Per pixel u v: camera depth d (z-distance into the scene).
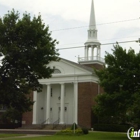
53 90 62.50
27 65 30.42
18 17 30.86
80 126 54.97
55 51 31.84
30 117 60.16
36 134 43.03
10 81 30.22
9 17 30.41
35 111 59.94
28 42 30.45
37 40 30.45
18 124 60.81
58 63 59.53
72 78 57.75
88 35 66.19
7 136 35.62
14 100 30.53
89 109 55.09
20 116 60.94
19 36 29.81
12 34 30.05
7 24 30.19
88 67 62.69
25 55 29.66
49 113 59.16
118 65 34.94
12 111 57.25
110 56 35.50
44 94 63.22
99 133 41.78
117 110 33.94
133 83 34.06
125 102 32.91
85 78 56.62
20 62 29.73
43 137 34.19
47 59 30.86
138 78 33.84
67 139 31.20
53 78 59.31
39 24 30.55
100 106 34.81
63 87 58.34
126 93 33.41
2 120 60.66
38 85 32.47
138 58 34.38
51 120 61.09
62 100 57.91
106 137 35.06
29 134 42.69
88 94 55.78
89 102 55.41
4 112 59.94
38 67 30.83
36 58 30.30
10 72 30.59
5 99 30.70
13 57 29.69
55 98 61.84
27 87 32.09
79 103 56.31
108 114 34.84
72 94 60.16
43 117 62.16
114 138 33.69
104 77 35.75
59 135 38.66
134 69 34.28
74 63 59.62
